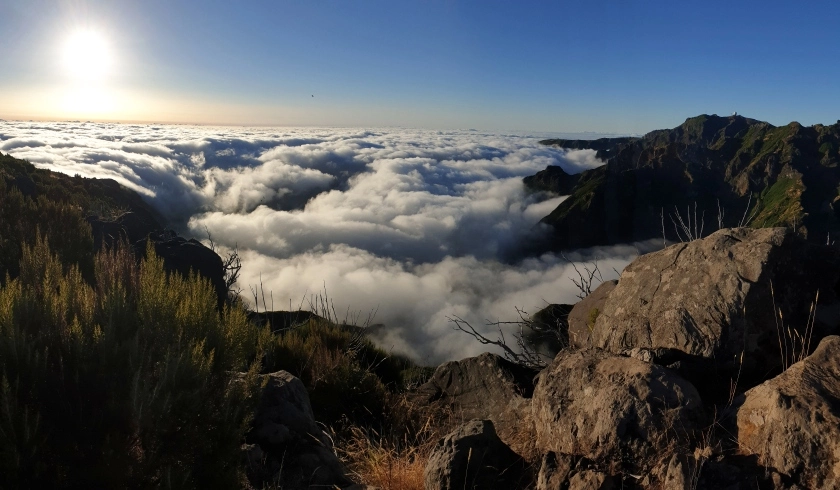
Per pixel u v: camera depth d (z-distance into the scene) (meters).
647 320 3.98
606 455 2.86
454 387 6.01
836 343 2.95
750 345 3.47
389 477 3.83
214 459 3.01
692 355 3.55
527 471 3.25
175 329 3.46
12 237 6.66
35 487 2.44
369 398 6.24
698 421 2.82
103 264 4.56
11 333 2.66
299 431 4.39
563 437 3.15
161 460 2.81
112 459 2.58
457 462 3.23
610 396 2.99
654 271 4.31
